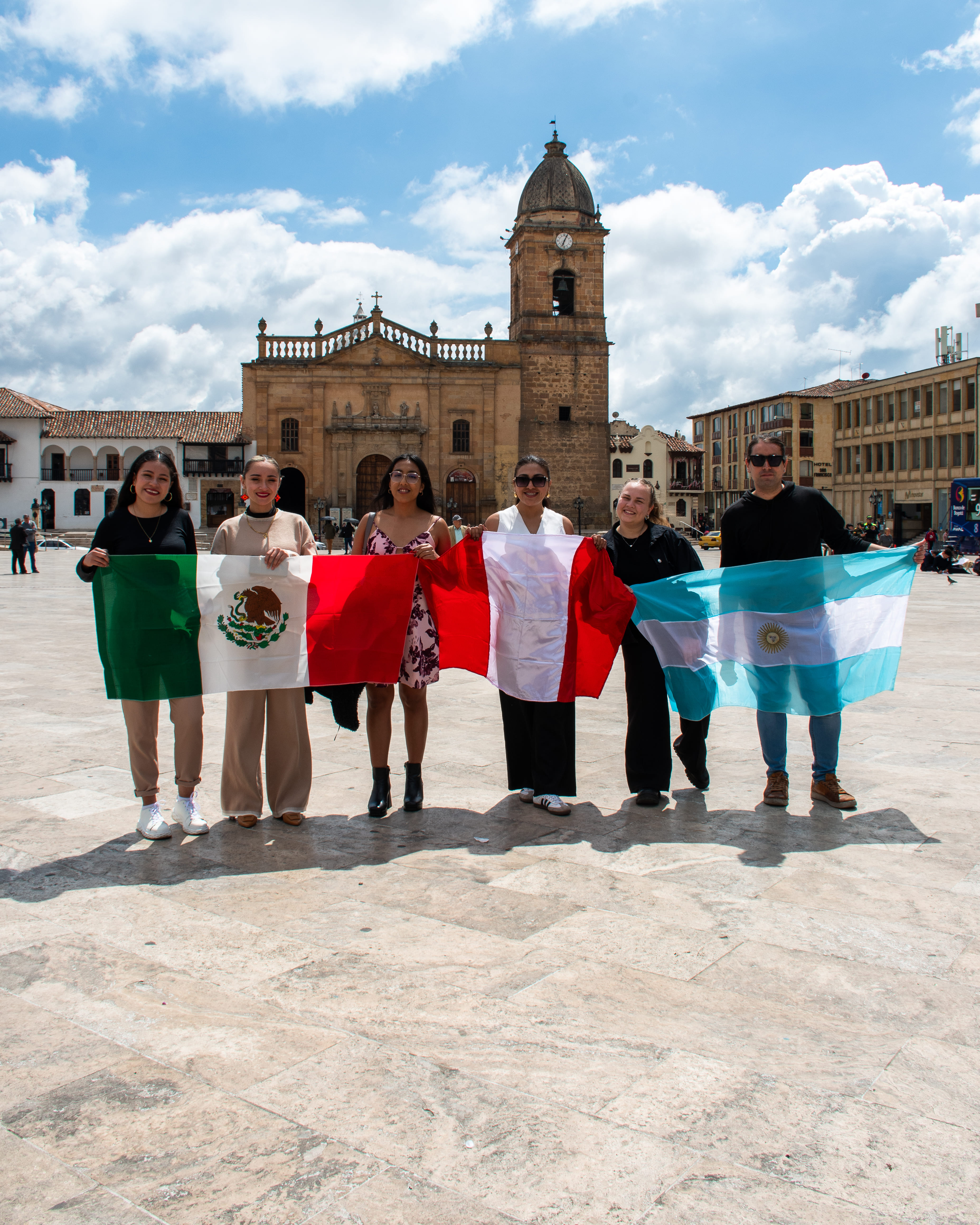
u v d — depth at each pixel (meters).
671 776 6.62
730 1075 3.23
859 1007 3.73
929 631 17.34
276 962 4.12
